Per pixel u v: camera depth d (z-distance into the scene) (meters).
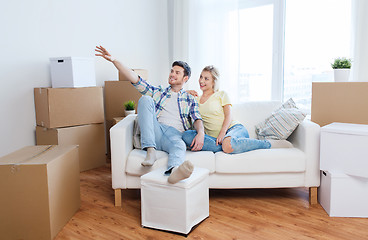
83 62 2.92
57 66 2.89
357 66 2.73
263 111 2.65
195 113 2.29
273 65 3.49
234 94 3.62
